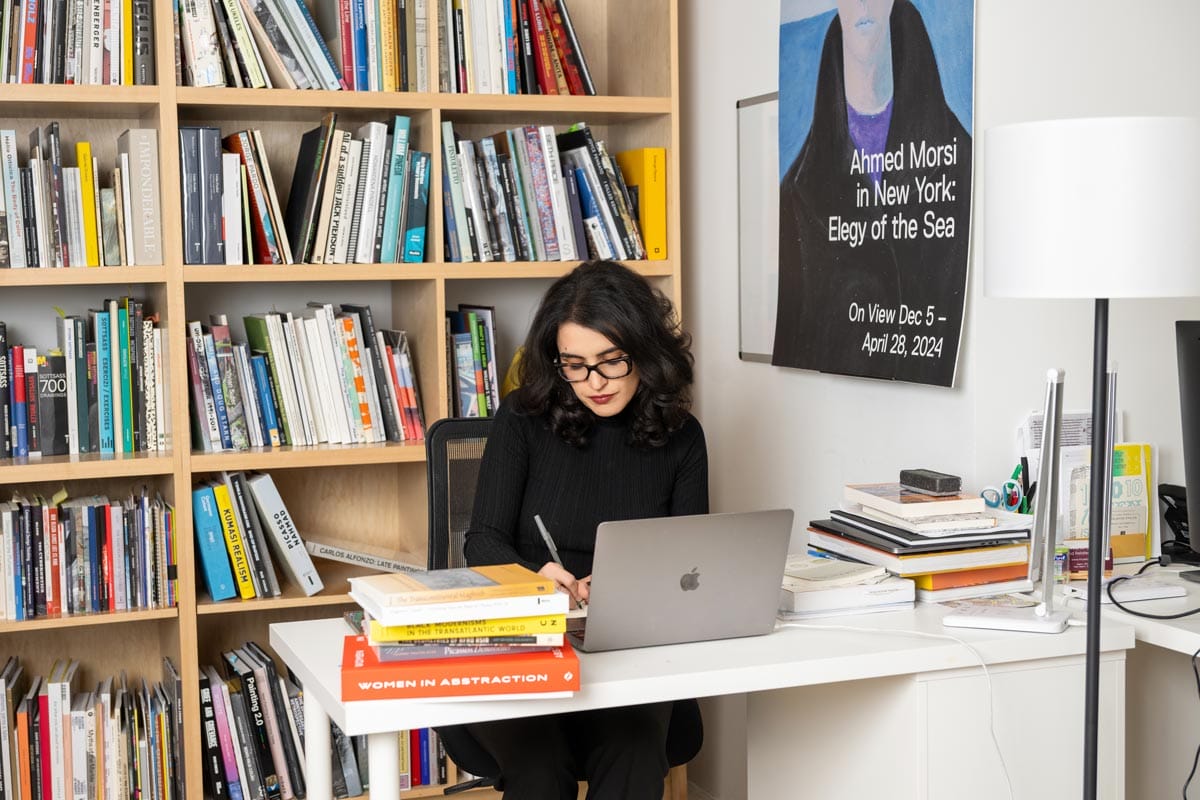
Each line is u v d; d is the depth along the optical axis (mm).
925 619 2191
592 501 2438
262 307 3361
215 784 3057
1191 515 2322
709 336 3514
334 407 3152
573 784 2133
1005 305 2525
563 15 3322
